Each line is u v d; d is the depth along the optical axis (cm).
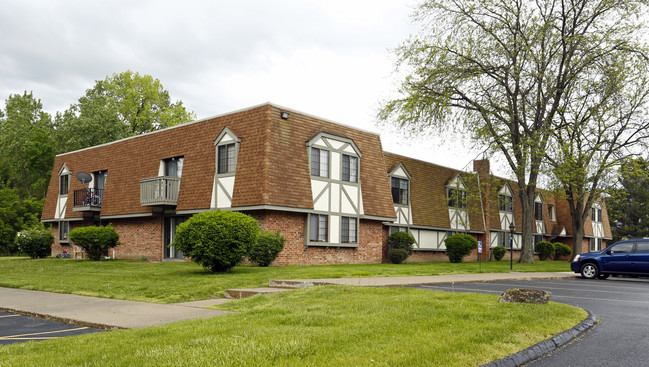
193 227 1756
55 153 5566
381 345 643
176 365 550
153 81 5309
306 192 2341
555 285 1670
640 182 7131
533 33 2873
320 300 1077
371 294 1157
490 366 577
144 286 1521
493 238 4147
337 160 2556
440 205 3594
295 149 2352
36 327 927
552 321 837
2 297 1336
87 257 2938
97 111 4697
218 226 1736
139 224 2847
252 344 633
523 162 2856
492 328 758
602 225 5853
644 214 6962
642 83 2898
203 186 2464
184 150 2645
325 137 2492
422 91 2972
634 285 1719
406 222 3244
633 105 3053
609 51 2831
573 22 2891
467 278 1731
